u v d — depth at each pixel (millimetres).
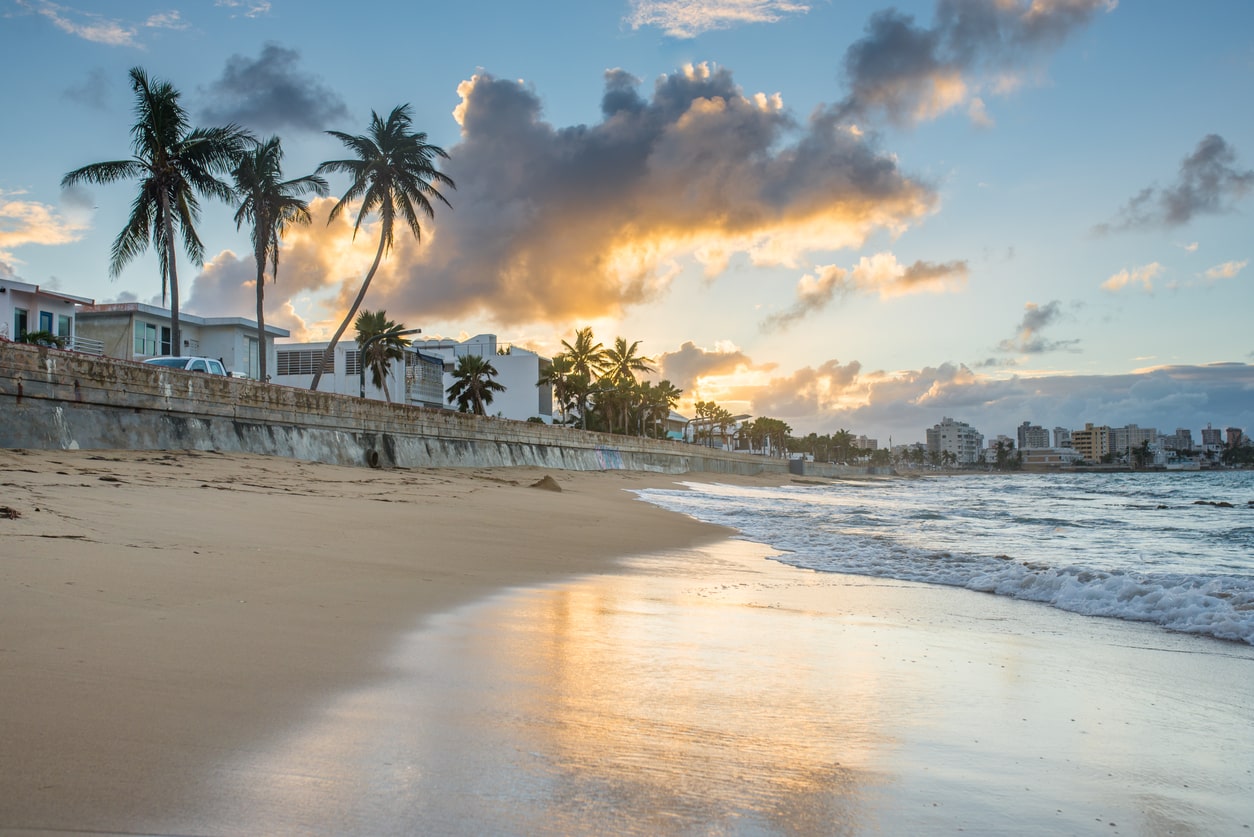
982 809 3193
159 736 3227
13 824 2420
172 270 30516
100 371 15875
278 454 21500
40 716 3305
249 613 5617
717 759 3566
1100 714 4758
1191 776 3742
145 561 6859
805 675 5297
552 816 2820
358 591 7062
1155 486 92438
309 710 3717
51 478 11477
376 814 2717
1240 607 8547
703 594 9055
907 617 8156
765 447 196500
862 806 3141
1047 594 9789
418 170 40500
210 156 31375
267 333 51844
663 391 106562
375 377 52375
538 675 4770
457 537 12367
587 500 24875
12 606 4906
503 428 38062
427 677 4492
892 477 198000
